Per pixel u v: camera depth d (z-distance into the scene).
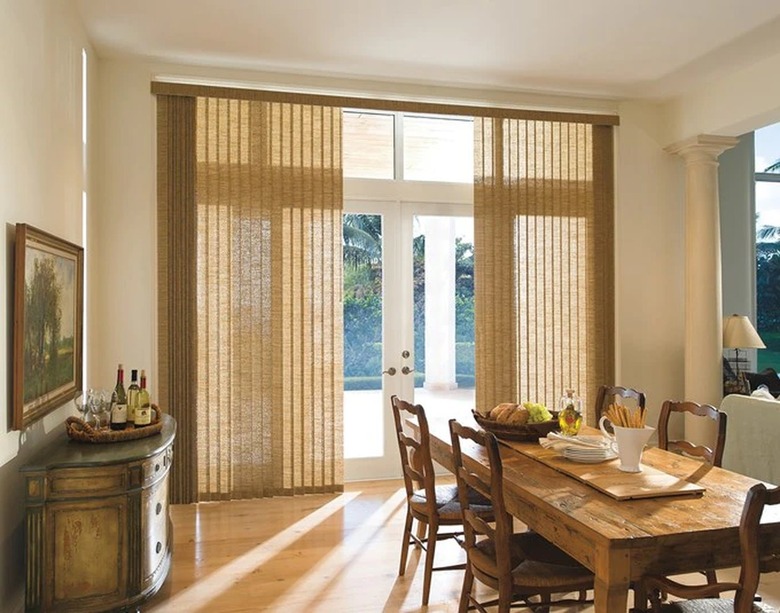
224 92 4.41
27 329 2.51
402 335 5.02
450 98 4.90
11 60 2.39
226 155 4.46
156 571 2.75
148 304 4.34
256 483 4.46
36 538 2.43
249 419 4.46
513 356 4.97
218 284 4.42
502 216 4.98
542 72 4.62
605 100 5.24
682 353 5.39
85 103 3.83
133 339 4.31
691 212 5.14
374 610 2.83
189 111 4.40
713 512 1.97
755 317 6.69
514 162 5.04
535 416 3.00
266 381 4.49
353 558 3.43
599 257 5.18
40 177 2.80
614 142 5.27
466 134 5.17
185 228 4.37
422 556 3.47
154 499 2.72
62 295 3.08
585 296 5.16
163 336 4.33
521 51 4.24
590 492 2.18
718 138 5.01
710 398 5.07
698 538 1.80
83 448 2.71
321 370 4.59
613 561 1.74
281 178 4.54
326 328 4.61
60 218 3.17
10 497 2.45
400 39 4.03
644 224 5.30
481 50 4.21
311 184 4.59
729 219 6.63
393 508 4.28
